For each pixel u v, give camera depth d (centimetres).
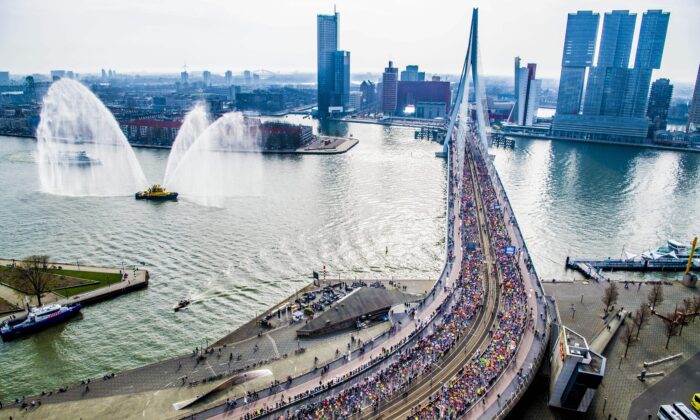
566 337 12500
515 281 17675
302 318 16112
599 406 12369
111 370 13825
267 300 17650
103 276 18775
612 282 18650
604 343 15075
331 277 19588
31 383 13325
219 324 16125
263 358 13975
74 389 12781
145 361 14250
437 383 12188
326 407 11275
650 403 12525
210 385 12762
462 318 15175
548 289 18988
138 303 17312
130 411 11819
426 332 14562
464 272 18550
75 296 17188
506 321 14875
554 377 12250
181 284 18662
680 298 18612
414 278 19688
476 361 12888
